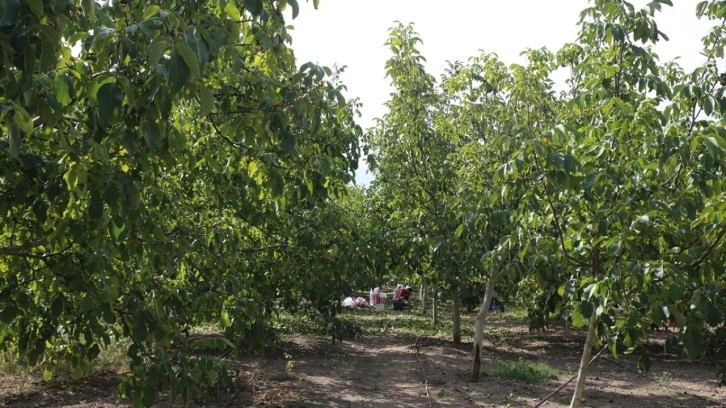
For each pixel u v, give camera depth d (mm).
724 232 4258
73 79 2936
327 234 8273
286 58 4168
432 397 9422
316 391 9562
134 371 3670
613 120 5047
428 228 10797
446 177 10750
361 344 14758
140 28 2555
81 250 3754
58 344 4691
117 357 9969
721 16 5324
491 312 22797
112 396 8742
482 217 7211
